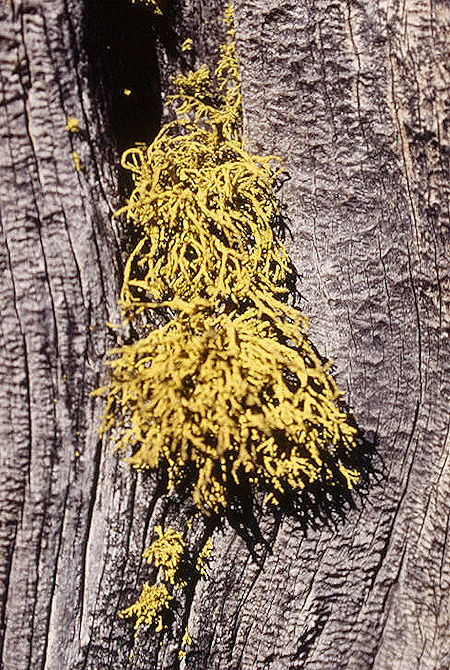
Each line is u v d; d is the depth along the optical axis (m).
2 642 0.40
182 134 0.42
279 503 0.42
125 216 0.40
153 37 0.41
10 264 0.38
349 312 0.41
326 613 0.44
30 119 0.38
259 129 0.40
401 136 0.39
